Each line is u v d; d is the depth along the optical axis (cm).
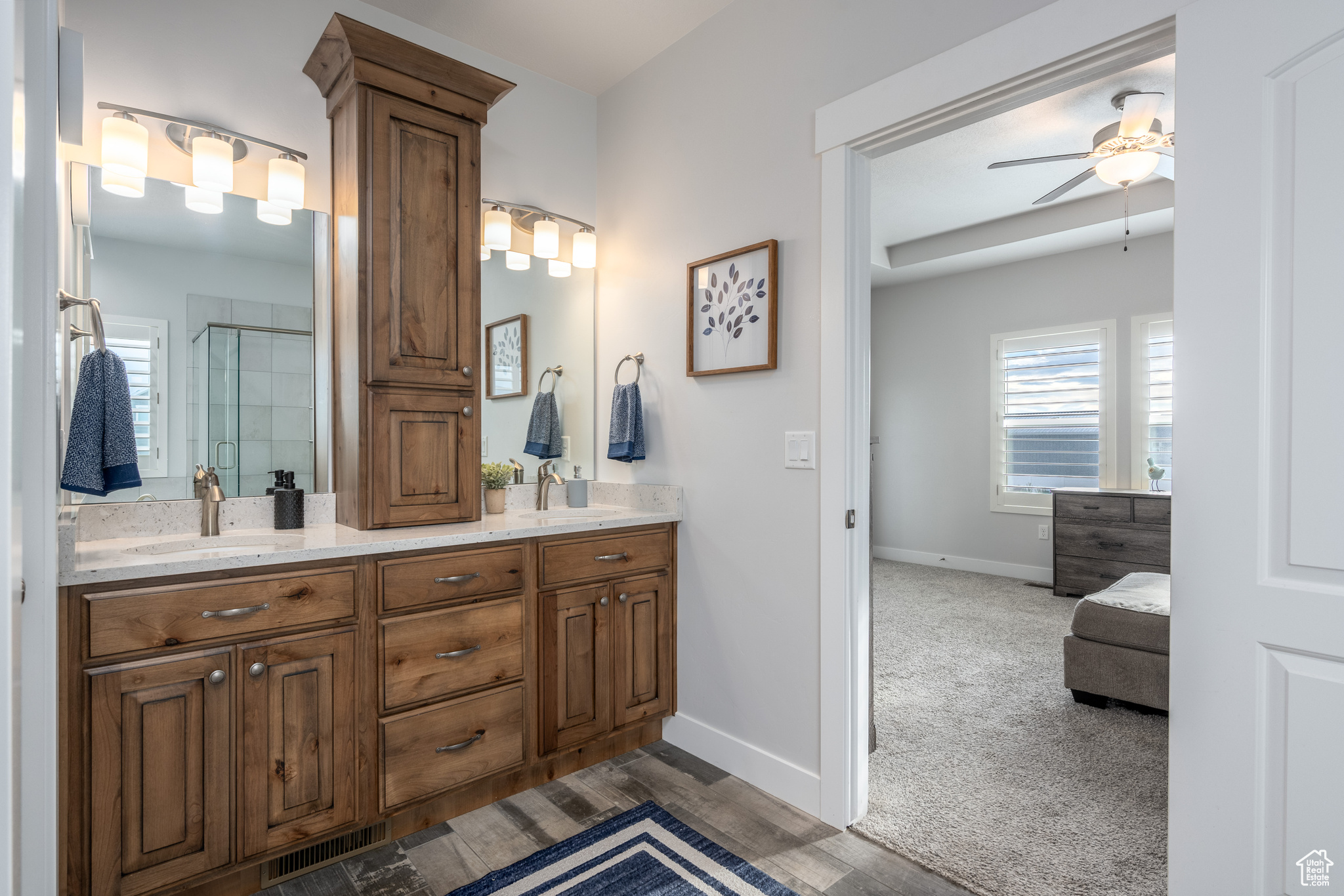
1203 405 135
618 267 284
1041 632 400
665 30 250
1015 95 168
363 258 205
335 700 175
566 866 180
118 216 194
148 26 197
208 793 156
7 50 50
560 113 286
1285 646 125
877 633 399
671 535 255
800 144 212
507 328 269
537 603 216
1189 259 136
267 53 217
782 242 217
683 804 212
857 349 201
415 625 189
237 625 161
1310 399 123
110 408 161
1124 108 299
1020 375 553
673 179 257
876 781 224
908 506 630
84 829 142
